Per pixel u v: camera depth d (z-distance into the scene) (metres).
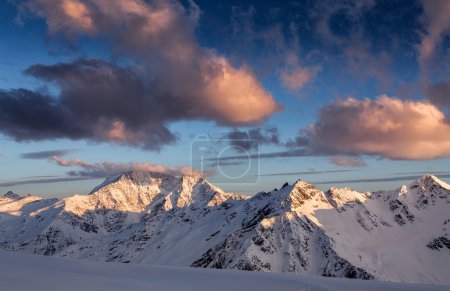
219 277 80.44
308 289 70.75
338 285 76.44
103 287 61.16
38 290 55.00
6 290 53.75
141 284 67.12
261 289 68.88
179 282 72.94
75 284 61.72
